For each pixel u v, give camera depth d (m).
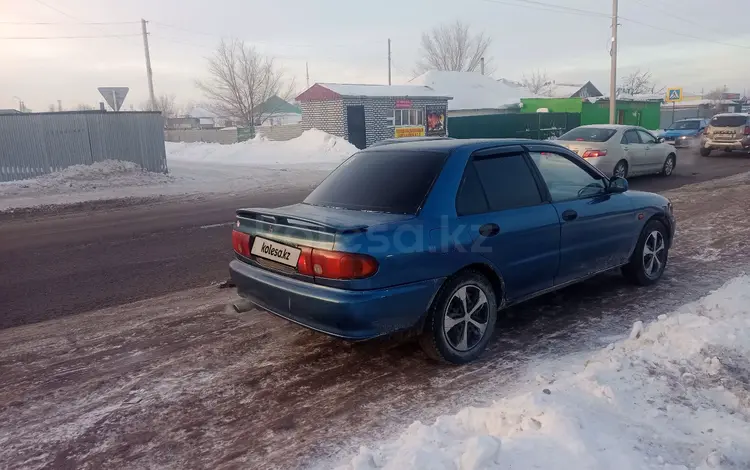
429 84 43.28
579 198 4.82
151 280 6.42
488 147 4.33
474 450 2.44
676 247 7.24
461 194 3.99
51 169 15.95
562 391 3.08
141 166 17.41
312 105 28.64
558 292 5.54
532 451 2.52
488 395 3.51
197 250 7.95
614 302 5.19
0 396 3.65
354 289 3.44
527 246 4.28
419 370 3.91
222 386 3.73
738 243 7.32
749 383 3.17
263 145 27.27
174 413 3.41
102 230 9.84
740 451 2.57
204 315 5.13
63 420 3.35
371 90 29.00
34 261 7.55
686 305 4.62
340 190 4.32
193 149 27.25
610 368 3.36
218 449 3.02
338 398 3.54
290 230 3.75
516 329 4.61
